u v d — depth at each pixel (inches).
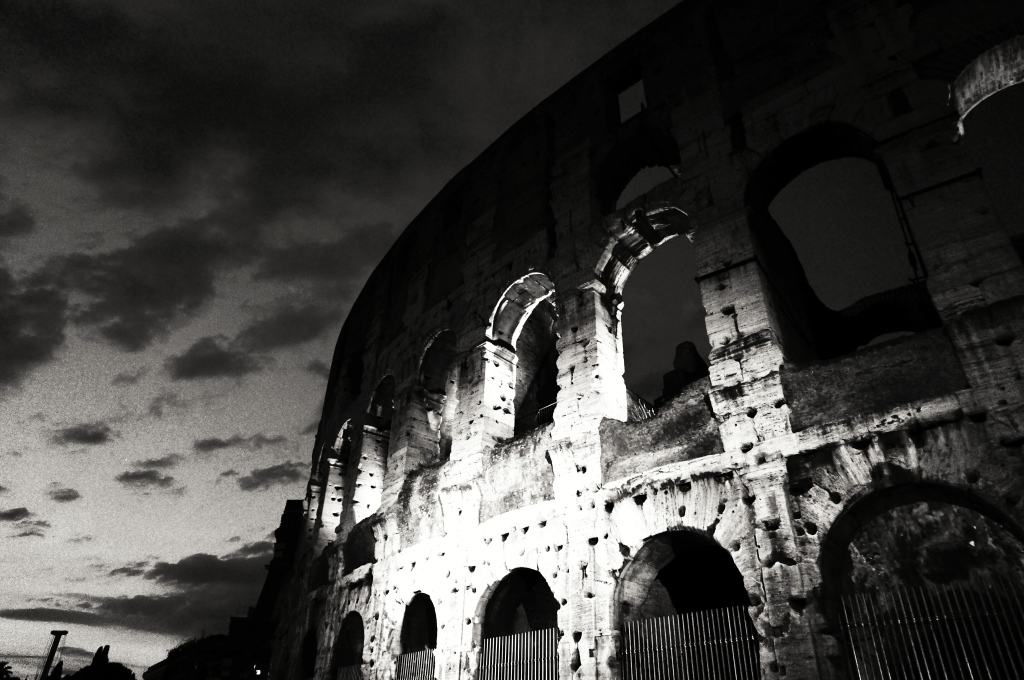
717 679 676.7
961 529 675.4
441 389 1223.5
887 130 749.9
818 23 881.5
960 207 673.6
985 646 643.5
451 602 905.5
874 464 619.8
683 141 931.3
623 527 762.2
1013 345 592.4
